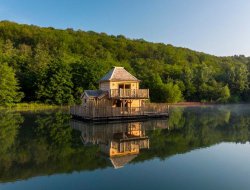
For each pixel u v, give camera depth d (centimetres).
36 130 3534
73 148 2508
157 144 2708
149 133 3356
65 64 8462
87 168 1911
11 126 3862
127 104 5250
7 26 16500
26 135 3164
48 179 1694
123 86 5306
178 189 1541
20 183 1631
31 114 5691
